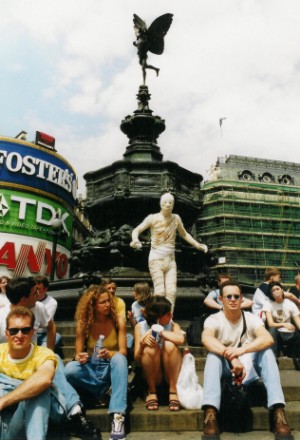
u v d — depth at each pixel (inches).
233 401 144.4
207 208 2016.5
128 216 420.5
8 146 1398.9
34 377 122.3
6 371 129.1
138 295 222.2
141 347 157.5
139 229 292.2
